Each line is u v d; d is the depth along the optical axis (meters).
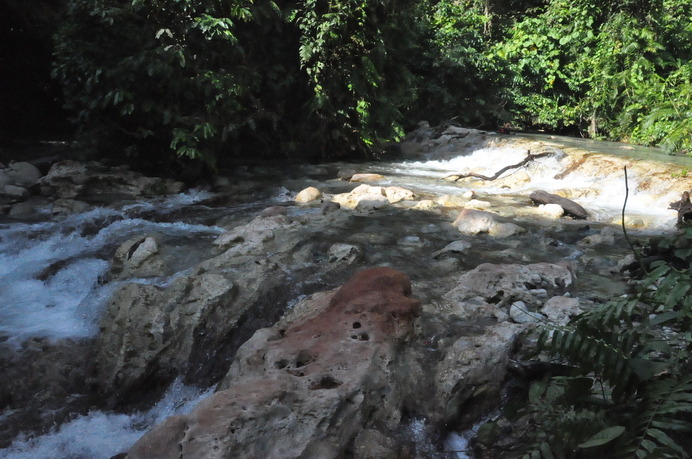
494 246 6.36
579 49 16.39
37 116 12.77
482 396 3.74
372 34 10.90
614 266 5.79
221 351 4.58
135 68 8.43
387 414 3.48
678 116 12.80
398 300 4.25
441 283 5.28
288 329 4.16
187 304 4.69
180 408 4.29
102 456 3.89
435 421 3.59
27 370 4.64
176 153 9.34
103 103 8.70
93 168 8.86
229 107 9.48
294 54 10.97
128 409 4.40
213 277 4.88
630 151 11.43
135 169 9.44
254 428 3.06
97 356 4.67
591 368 3.12
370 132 11.67
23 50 12.55
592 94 15.55
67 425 4.22
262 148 11.34
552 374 3.68
